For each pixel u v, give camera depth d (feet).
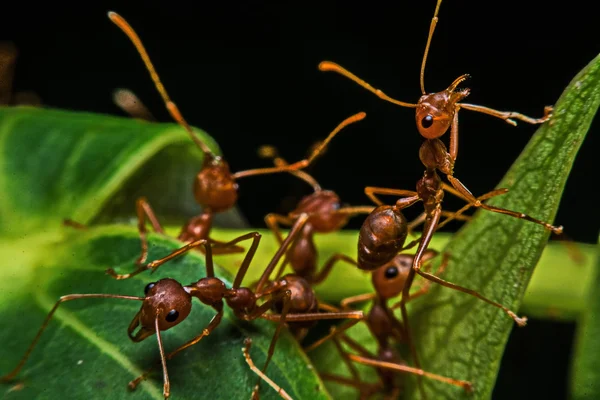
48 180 0.15
